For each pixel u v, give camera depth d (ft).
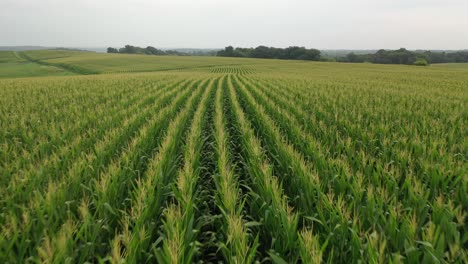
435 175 16.31
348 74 172.04
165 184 18.52
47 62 325.83
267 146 26.25
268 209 14.11
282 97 54.08
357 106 43.52
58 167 18.78
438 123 30.50
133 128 31.32
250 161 20.58
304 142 25.07
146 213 13.04
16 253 11.76
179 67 269.03
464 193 14.88
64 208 13.83
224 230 13.60
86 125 32.81
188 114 41.91
